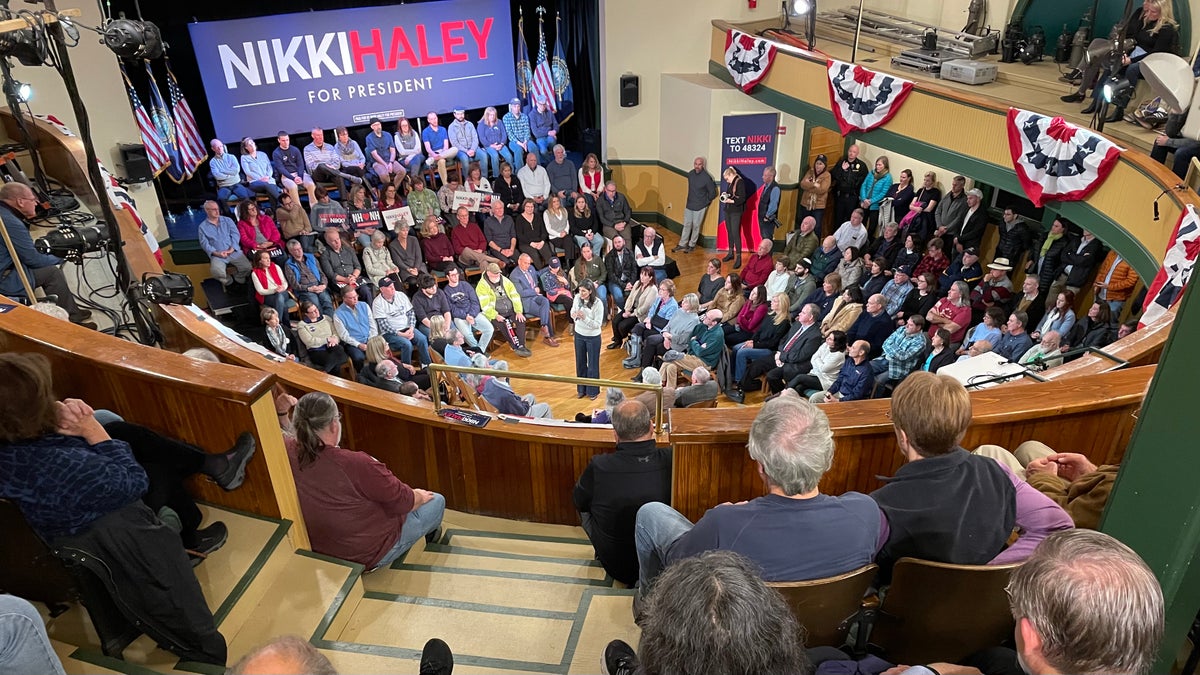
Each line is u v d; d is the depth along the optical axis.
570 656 2.89
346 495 3.24
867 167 11.22
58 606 2.69
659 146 12.89
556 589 3.45
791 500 2.15
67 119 9.21
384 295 8.91
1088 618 1.28
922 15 11.34
